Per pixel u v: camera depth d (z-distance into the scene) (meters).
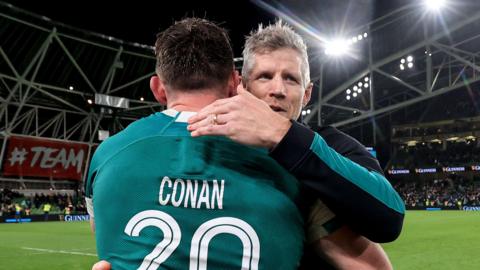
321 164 1.41
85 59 40.53
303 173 1.42
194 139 1.48
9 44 36.03
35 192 39.78
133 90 45.50
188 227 1.39
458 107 52.09
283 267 1.41
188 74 1.63
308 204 1.51
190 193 1.42
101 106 40.28
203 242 1.38
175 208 1.41
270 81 2.04
